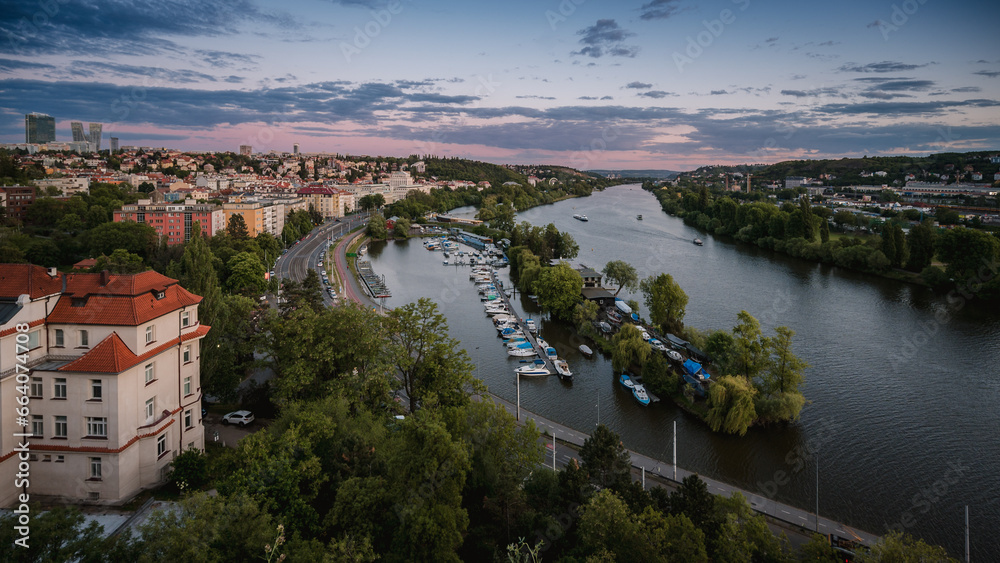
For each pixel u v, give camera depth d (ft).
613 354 511.40
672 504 244.22
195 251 363.56
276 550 181.27
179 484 248.11
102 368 228.43
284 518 205.77
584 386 487.61
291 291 504.43
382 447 246.47
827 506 323.37
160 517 181.78
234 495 197.06
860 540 281.33
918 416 428.97
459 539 203.41
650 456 372.99
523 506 253.44
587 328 611.06
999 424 416.05
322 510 229.45
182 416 274.16
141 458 247.70
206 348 336.29
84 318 238.27
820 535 238.68
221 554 178.40
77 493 234.99
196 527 174.50
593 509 220.84
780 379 419.33
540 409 440.86
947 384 483.51
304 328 343.26
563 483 251.39
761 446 388.16
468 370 345.10
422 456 217.15
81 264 638.12
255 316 492.54
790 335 420.77
